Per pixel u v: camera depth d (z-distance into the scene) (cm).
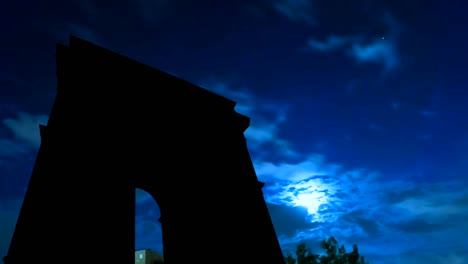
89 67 1189
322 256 2784
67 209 872
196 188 1139
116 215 941
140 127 1168
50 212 846
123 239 916
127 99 1205
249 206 1191
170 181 1119
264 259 1088
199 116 1361
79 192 916
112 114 1134
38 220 827
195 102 1386
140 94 1249
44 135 1085
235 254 1052
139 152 1109
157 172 1113
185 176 1150
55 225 834
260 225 1164
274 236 1167
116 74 1237
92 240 860
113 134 1091
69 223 855
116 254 877
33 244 792
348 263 2717
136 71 1289
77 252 824
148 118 1210
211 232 1064
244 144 1411
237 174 1259
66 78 1150
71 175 933
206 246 1032
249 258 1066
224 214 1121
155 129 1201
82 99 1105
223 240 1063
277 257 1115
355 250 2762
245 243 1092
